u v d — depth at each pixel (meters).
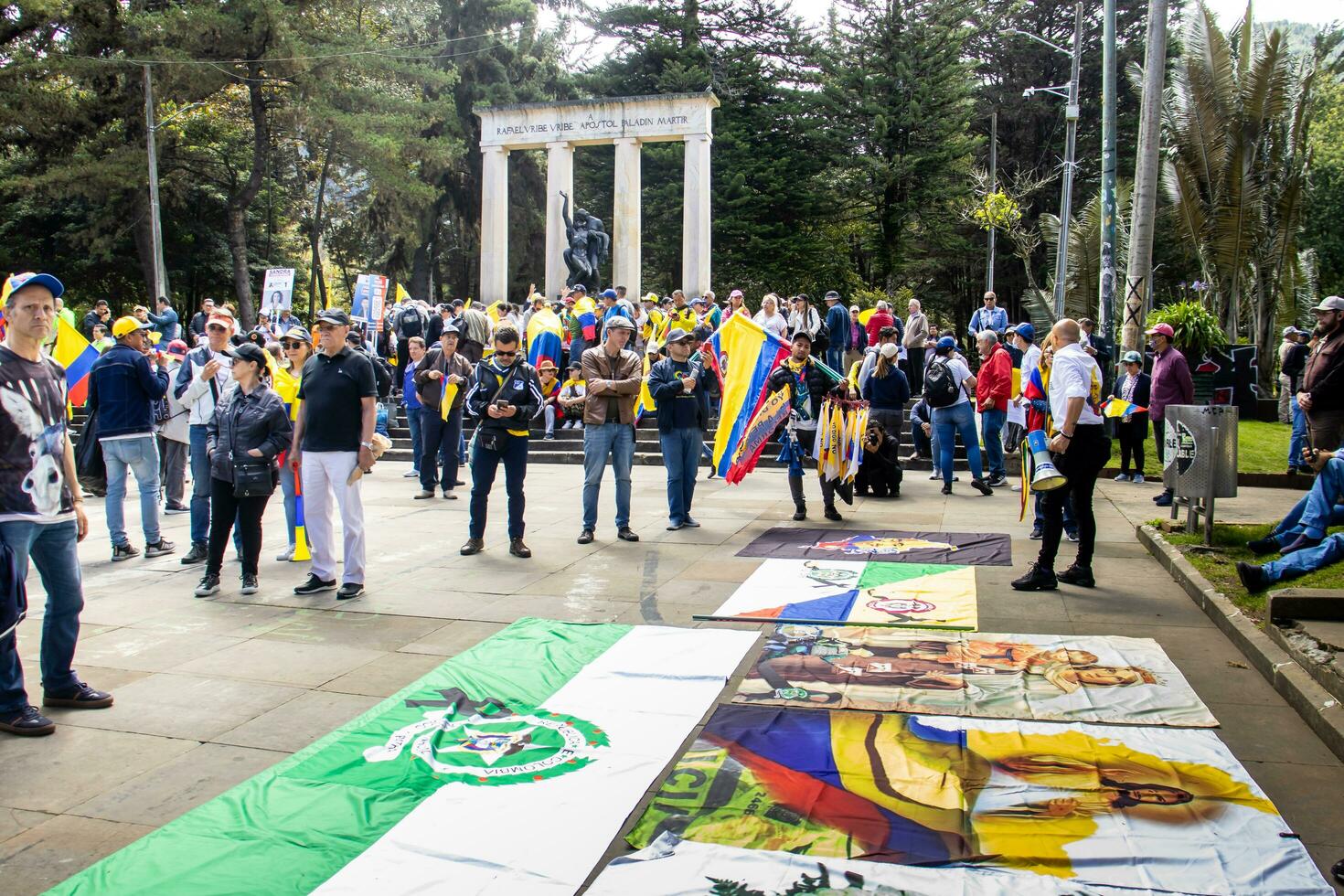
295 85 30.39
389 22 38.78
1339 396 9.04
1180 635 6.16
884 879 3.30
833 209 41.62
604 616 6.83
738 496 12.67
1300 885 3.24
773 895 3.22
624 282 29.55
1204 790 3.95
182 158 34.16
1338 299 9.10
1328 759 4.31
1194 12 22.03
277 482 8.50
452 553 9.16
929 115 39.44
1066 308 28.47
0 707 4.90
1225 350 18.83
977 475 12.53
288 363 9.75
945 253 42.91
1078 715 4.77
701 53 39.66
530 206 41.50
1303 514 7.66
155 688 5.52
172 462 11.84
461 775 4.21
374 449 7.54
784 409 10.51
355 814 3.88
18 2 27.62
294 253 47.19
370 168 31.31
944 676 5.38
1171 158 22.95
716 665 5.64
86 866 3.60
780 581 7.73
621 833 3.70
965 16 39.91
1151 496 12.12
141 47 28.48
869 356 12.65
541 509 11.66
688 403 10.08
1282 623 5.76
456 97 39.28
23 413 4.86
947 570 8.07
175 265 37.94
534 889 3.31
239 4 28.41
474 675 5.53
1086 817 3.72
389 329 20.83
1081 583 7.51
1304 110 22.98
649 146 39.03
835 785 4.02
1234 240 21.97
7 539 4.83
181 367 11.68
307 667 5.84
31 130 29.27
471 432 18.75
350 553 7.52
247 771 4.42
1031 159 45.12
